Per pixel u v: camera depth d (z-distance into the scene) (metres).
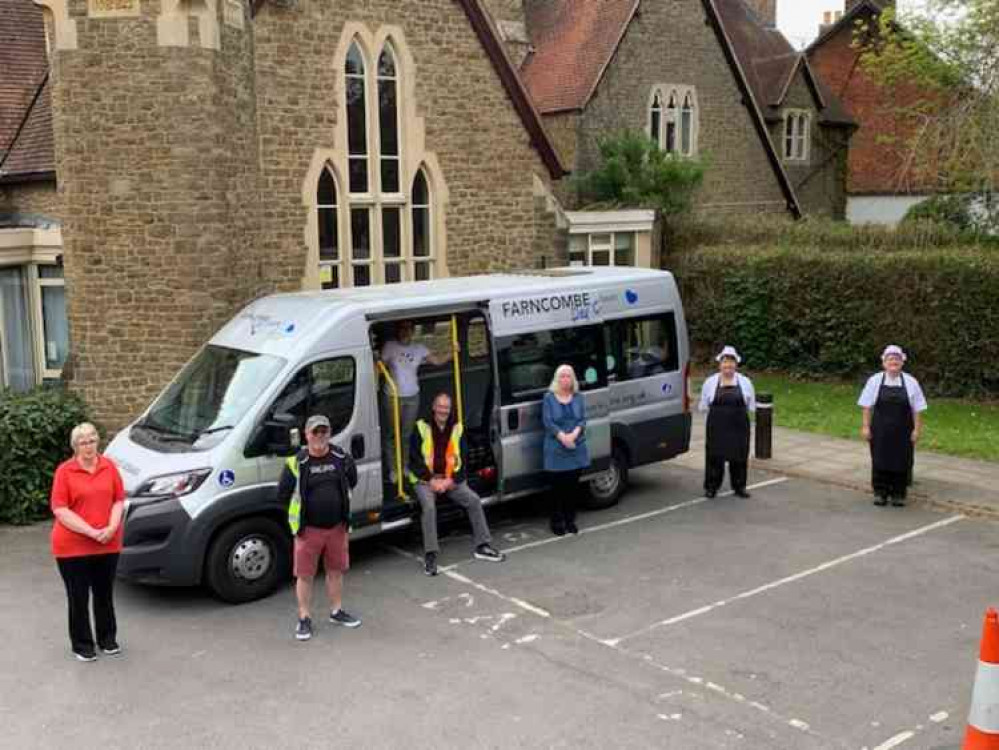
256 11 14.56
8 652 7.72
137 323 12.77
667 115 27.92
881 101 36.69
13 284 15.85
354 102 16.16
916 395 11.33
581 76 26.09
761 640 7.80
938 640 7.79
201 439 8.82
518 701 6.82
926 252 19.11
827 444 14.86
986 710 5.88
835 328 20.55
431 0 16.62
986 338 18.06
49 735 6.43
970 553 9.92
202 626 8.22
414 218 17.23
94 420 12.30
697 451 14.62
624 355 11.56
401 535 10.63
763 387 19.98
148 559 8.45
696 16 28.28
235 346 9.75
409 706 6.77
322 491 7.78
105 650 7.64
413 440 9.40
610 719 6.56
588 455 10.50
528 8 29.88
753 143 30.17
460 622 8.23
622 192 24.39
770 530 10.70
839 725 6.45
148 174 12.53
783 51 35.19
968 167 20.52
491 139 17.78
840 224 22.94
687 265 23.27
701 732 6.37
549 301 10.79
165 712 6.72
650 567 9.52
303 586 7.89
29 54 18.25
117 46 12.38
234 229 13.20
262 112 14.84
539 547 10.18
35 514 11.25
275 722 6.56
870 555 9.85
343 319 9.38
